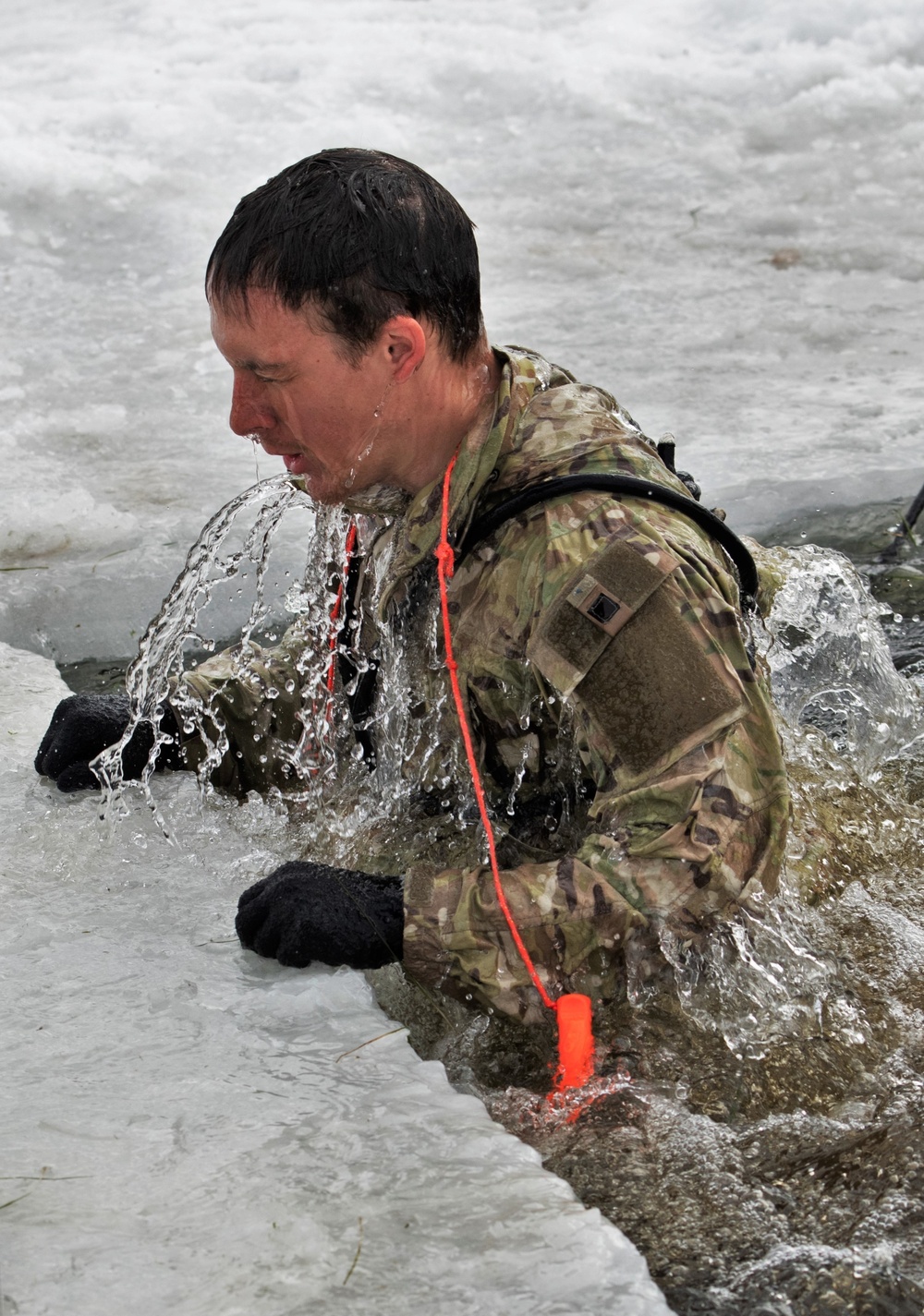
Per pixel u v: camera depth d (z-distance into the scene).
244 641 4.04
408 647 3.28
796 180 11.59
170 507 6.39
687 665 2.82
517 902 2.87
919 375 7.98
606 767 2.95
